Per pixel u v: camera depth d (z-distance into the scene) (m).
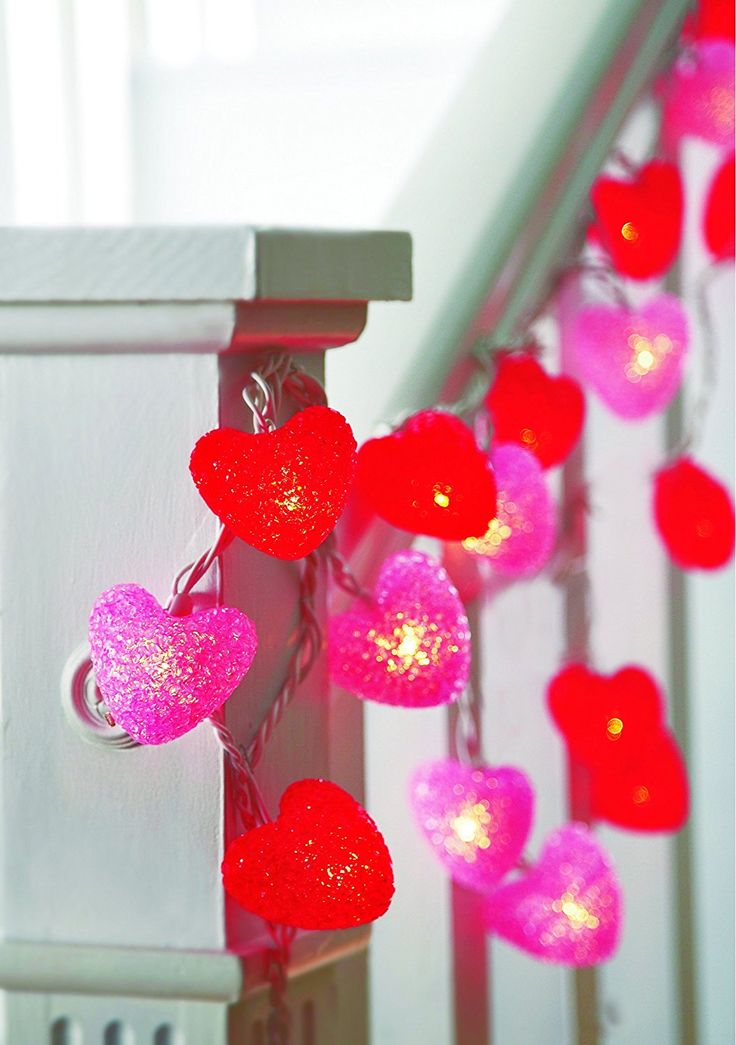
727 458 1.64
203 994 0.92
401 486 0.99
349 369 1.06
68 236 0.89
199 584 0.90
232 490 0.88
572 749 1.26
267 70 1.98
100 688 0.90
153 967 0.92
